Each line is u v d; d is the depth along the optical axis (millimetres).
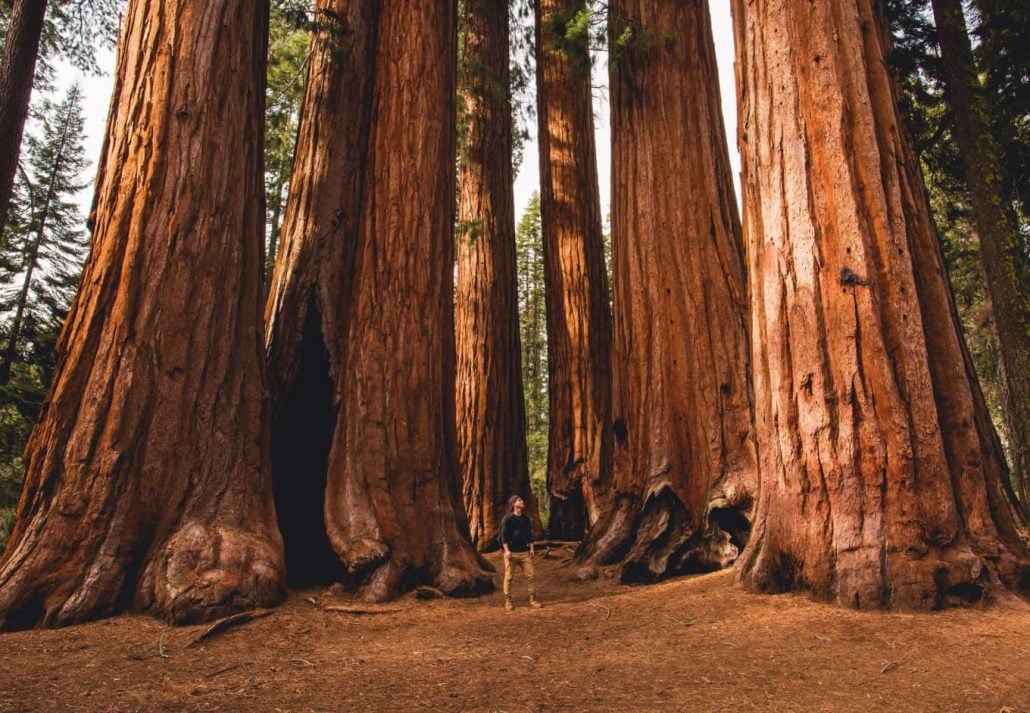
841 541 5973
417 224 9664
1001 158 11664
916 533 5785
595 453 14570
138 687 4180
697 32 10953
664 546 8852
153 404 6980
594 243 16281
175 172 7594
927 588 5508
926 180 14594
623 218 10664
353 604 7109
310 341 9680
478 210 16578
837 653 4605
